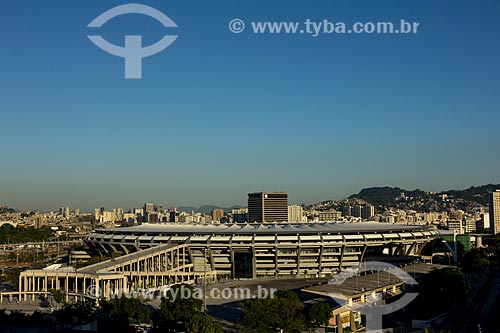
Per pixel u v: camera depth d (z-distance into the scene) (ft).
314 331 591.78
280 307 582.35
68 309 637.71
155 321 596.29
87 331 568.00
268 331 556.10
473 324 654.53
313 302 647.97
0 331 563.89
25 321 629.10
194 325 544.62
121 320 585.22
